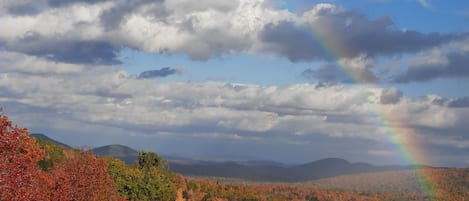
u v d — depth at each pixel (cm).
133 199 10644
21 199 2281
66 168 4859
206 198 16750
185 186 16438
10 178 2277
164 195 11425
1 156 2306
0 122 2347
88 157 5225
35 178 2578
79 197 4559
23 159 2389
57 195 3981
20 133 2414
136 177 10806
